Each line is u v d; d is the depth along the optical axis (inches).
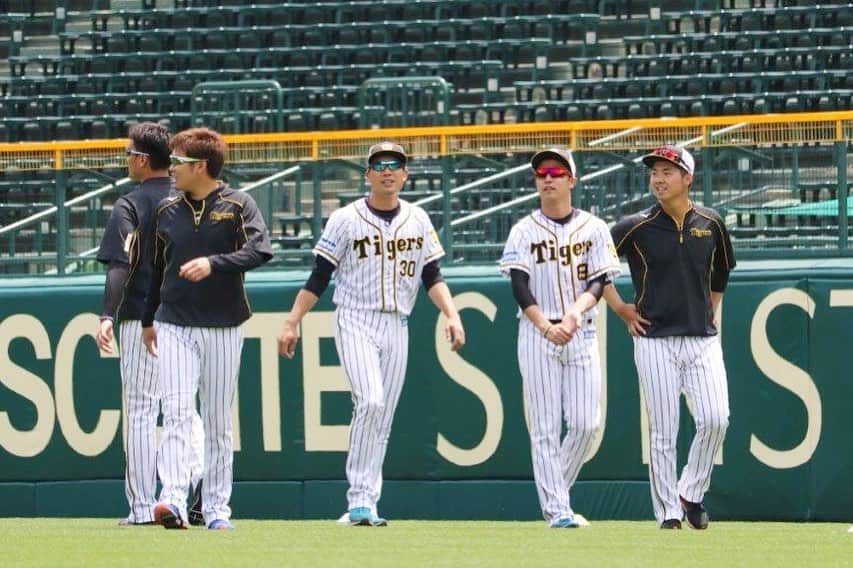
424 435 1235.2
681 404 1188.5
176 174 956.6
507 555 774.5
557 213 1006.4
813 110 2321.6
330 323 1250.6
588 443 1019.9
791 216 1288.1
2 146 1448.1
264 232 962.1
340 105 2477.9
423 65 2491.4
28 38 2731.3
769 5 2497.5
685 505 1020.5
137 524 1076.5
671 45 2472.9
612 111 2406.5
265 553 785.6
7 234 1449.3
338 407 1250.0
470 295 1229.7
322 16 2637.8
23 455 1317.7
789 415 1157.7
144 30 2677.2
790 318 1160.2
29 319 1317.7
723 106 2357.3
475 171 1373.0
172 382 957.8
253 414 1269.7
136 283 1043.9
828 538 928.9
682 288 993.5
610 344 1196.5
